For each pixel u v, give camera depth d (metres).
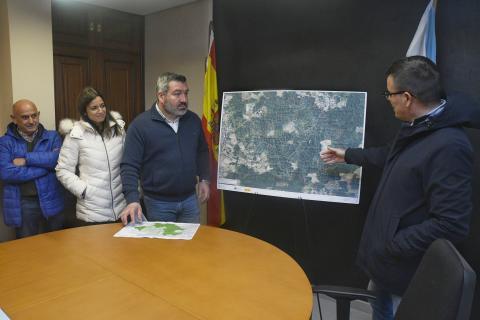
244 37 2.45
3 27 2.67
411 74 1.27
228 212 2.71
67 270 1.26
